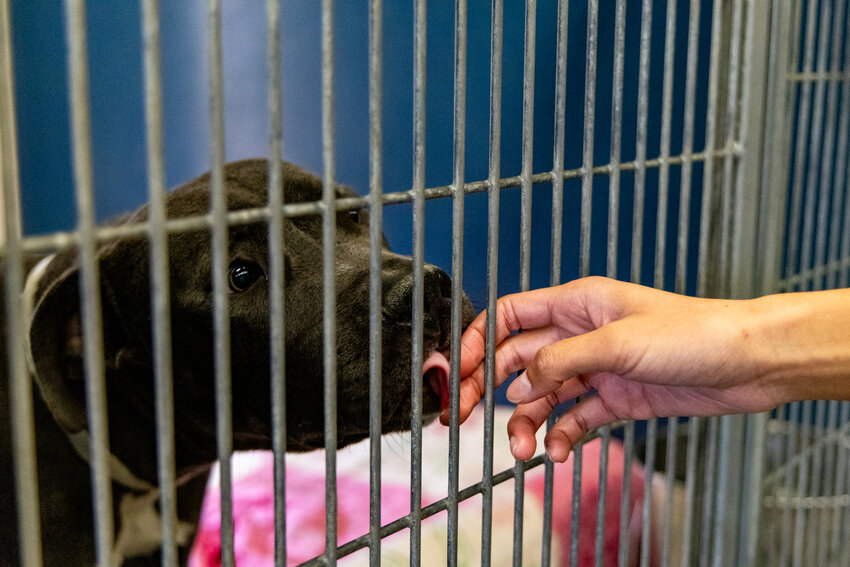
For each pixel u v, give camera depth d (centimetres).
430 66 240
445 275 108
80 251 52
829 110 144
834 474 181
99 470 54
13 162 49
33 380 116
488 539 93
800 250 206
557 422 103
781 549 163
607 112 230
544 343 103
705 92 217
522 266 95
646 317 90
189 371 125
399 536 189
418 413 81
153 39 53
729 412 97
